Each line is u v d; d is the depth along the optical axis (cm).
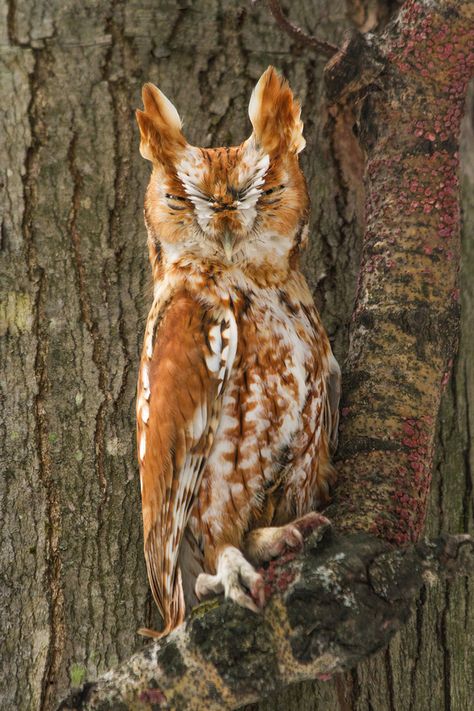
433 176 670
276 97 675
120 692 520
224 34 767
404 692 665
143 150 682
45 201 717
